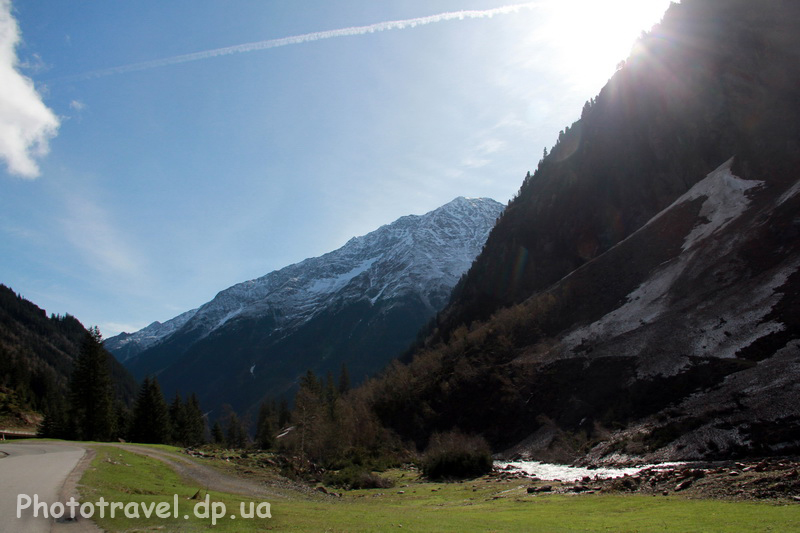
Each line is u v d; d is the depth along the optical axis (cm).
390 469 6644
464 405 8794
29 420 10825
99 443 5700
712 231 8894
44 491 2073
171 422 10638
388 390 10844
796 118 9719
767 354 5225
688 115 12306
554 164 17550
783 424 4003
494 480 4622
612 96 15588
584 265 11719
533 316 10575
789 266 6444
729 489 2586
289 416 14362
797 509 2002
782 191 8412
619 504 2569
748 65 11456
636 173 13050
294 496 3678
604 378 6969
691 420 4788
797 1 11388
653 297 8356
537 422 7206
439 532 1830
